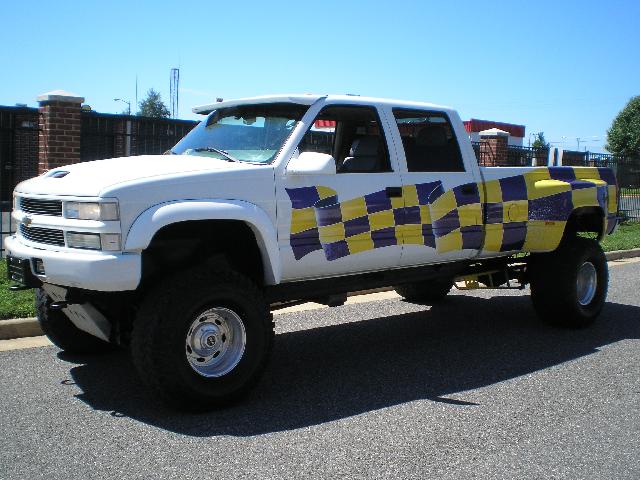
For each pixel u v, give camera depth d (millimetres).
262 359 4809
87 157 10930
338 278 5633
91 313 4801
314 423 4512
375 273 5902
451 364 6004
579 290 7348
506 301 9016
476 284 7586
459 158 6297
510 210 6574
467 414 4734
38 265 4652
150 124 11469
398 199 5668
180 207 4465
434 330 7328
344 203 5320
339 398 5039
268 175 4934
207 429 4363
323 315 8031
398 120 5887
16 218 5023
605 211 7676
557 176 7223
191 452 3996
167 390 4402
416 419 4621
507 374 5719
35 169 10773
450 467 3861
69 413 4605
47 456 3902
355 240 5383
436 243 5957
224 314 4660
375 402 4961
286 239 5004
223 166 4828
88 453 3955
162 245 4859
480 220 6316
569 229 7758
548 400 5059
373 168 5676
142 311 4445
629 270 12008
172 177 4531
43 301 5605
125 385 5199
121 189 4332
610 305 8844
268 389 5238
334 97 5512
